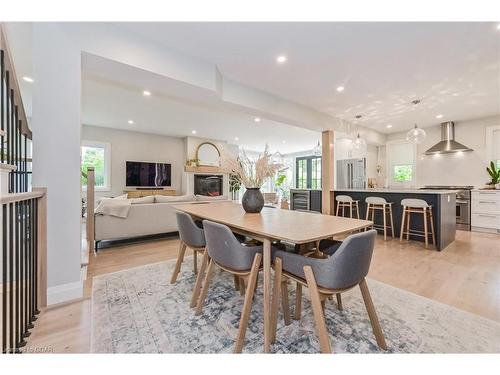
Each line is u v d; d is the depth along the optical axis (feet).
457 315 5.69
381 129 20.83
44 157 6.10
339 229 4.82
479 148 17.33
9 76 6.40
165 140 24.48
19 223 5.00
